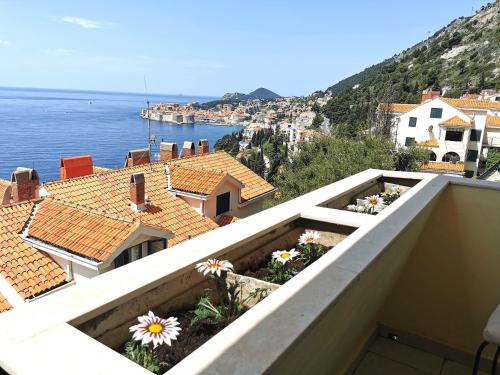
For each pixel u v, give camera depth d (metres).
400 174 4.11
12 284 7.65
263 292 1.86
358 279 1.66
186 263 1.72
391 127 36.94
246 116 199.00
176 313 1.75
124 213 10.80
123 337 1.47
